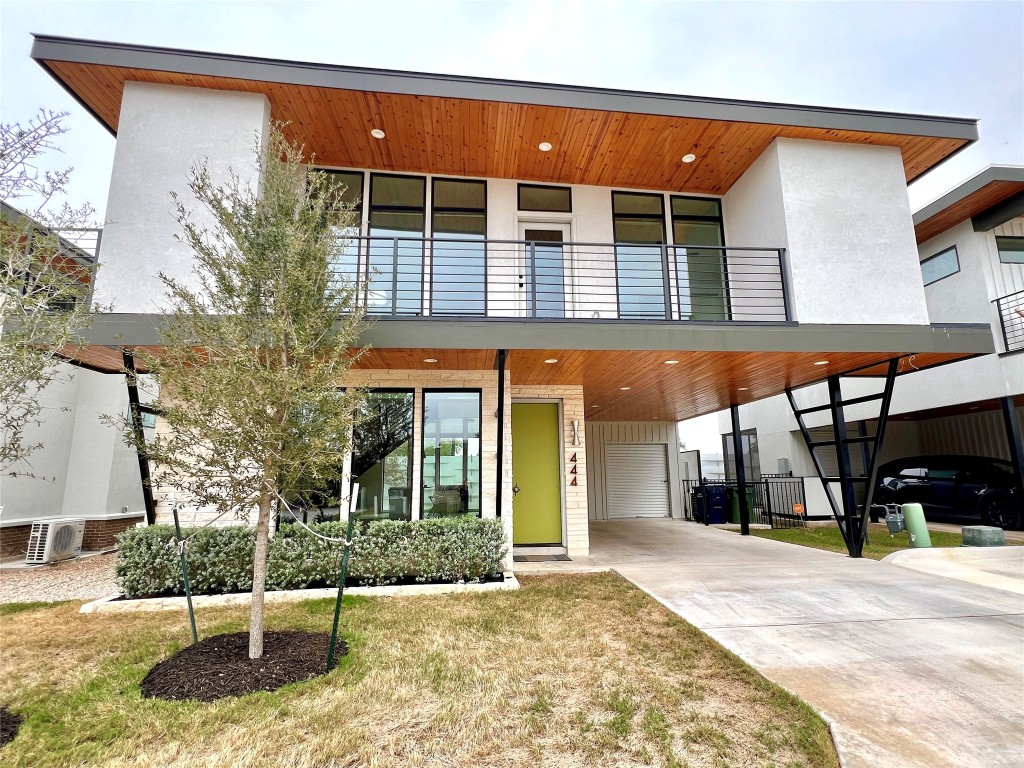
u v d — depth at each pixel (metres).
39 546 8.73
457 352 6.50
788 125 7.35
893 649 4.16
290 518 6.92
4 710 3.31
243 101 6.59
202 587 5.90
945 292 12.27
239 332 3.84
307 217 4.33
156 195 6.29
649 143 7.74
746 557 8.22
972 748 2.79
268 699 3.38
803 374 8.48
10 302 3.18
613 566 7.50
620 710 3.24
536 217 8.66
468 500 7.46
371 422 7.45
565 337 6.33
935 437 15.23
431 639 4.47
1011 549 7.98
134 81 6.46
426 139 7.56
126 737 2.97
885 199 7.72
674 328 6.52
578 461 8.84
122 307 6.02
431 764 2.70
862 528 8.04
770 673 3.74
